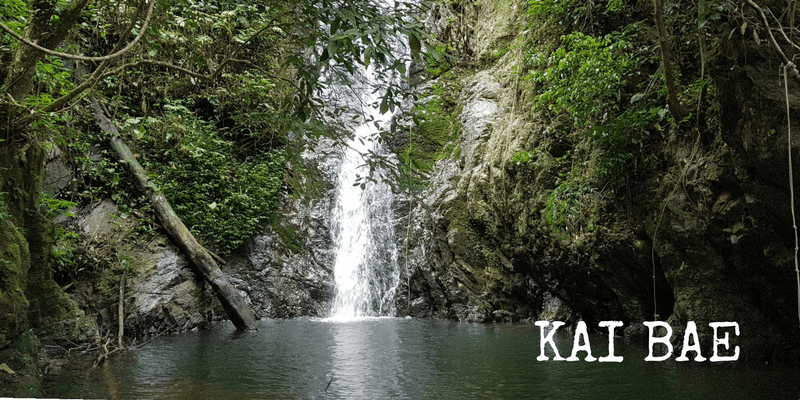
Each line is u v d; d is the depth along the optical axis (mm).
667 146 7723
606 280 9336
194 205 13766
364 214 15516
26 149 7520
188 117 14148
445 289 13805
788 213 5926
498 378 6570
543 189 10406
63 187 11539
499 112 13797
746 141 5871
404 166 6145
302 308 14688
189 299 11930
